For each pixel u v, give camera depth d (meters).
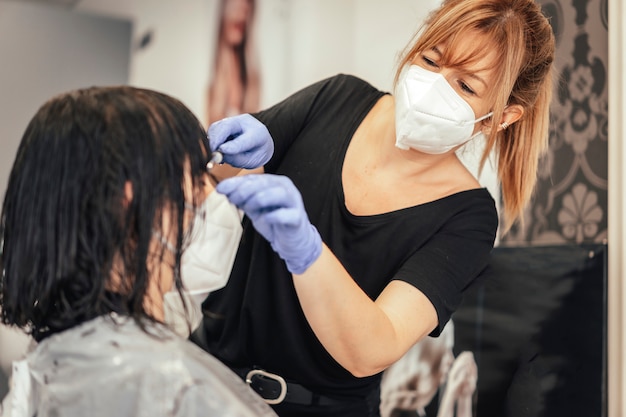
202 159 0.95
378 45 2.86
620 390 1.76
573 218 1.92
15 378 0.98
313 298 1.03
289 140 1.45
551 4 2.01
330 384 1.35
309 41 3.16
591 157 1.86
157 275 0.95
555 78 1.92
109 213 0.87
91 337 0.89
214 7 3.67
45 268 0.89
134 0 4.09
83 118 0.88
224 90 3.60
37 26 3.88
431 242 1.31
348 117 1.43
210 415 0.89
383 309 1.16
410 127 1.27
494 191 2.09
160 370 0.88
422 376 2.22
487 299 2.07
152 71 3.96
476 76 1.24
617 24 1.77
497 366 2.02
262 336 1.35
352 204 1.36
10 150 3.77
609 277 1.77
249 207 0.94
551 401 1.87
